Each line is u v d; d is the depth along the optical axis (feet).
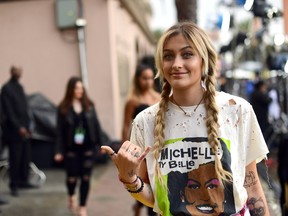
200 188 5.89
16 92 21.48
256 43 35.37
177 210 5.89
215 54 6.11
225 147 5.89
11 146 21.68
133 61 45.93
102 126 31.91
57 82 32.35
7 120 21.39
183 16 15.71
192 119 6.02
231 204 5.84
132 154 5.73
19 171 22.82
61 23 31.63
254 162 6.34
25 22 32.48
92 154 17.65
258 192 6.38
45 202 20.52
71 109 17.29
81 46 31.73
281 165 12.20
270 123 32.17
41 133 28.43
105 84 31.89
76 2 31.40
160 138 6.06
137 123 6.37
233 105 6.05
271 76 33.83
